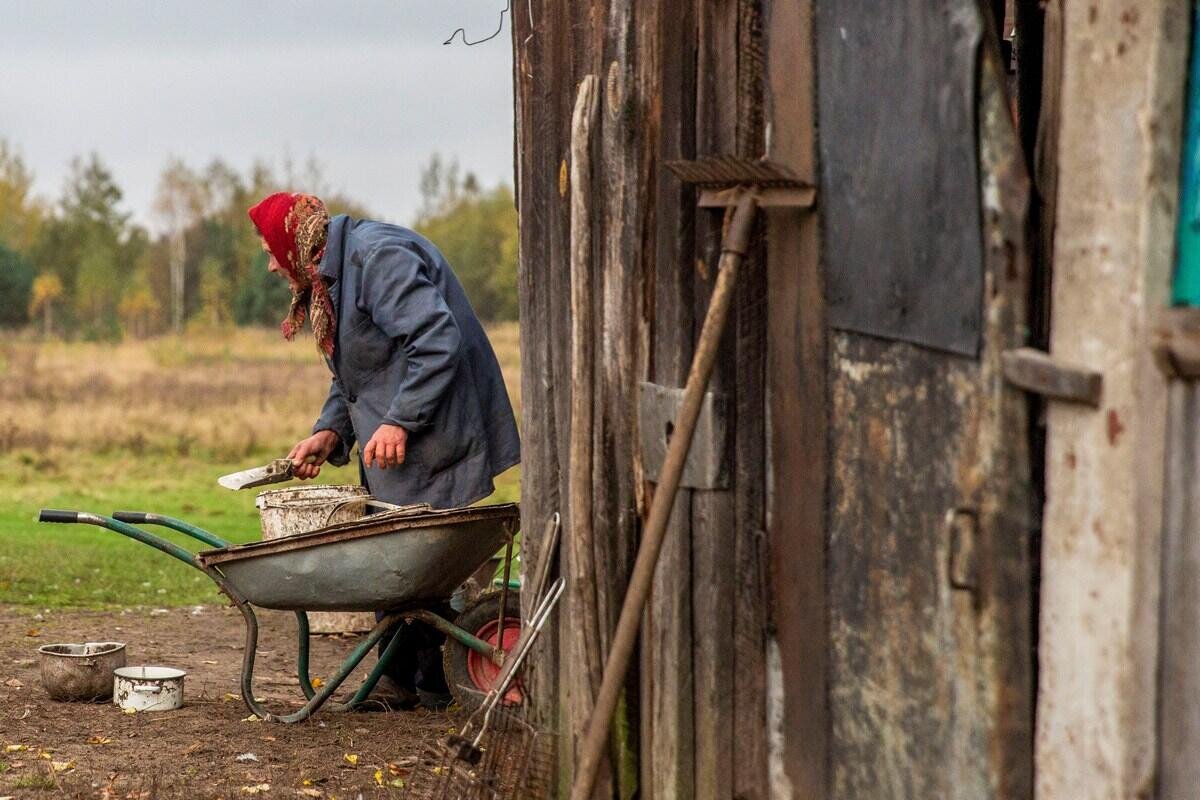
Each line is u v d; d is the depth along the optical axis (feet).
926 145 14.17
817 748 16.31
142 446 100.89
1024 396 13.17
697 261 17.79
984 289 13.50
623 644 16.48
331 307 29.45
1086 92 12.32
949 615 14.12
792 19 16.16
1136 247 11.75
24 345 265.13
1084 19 12.34
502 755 21.57
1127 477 11.85
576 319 19.53
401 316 28.58
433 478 29.14
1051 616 12.82
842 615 15.81
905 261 14.56
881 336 14.97
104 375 175.01
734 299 17.31
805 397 16.31
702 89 17.62
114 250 476.13
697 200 17.80
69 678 29.68
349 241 29.53
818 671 16.22
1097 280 12.20
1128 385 11.85
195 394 145.79
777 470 16.92
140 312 425.69
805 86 15.97
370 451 28.45
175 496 75.20
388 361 29.45
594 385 19.83
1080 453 12.43
